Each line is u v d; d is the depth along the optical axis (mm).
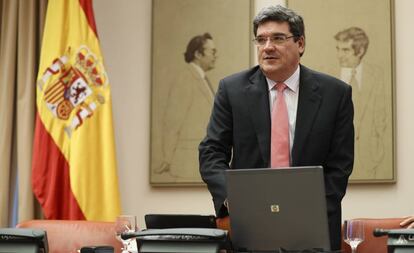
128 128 5625
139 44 5652
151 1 5648
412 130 5207
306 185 2672
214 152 3500
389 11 5262
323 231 2670
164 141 5531
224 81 3617
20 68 5434
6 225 5352
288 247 2729
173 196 5523
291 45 3389
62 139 5191
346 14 5312
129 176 5598
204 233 2574
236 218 2812
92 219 5102
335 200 3354
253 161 3459
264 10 3422
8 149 5391
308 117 3445
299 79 3502
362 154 5230
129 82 5645
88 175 5141
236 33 5465
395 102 5223
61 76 5219
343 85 3543
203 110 5484
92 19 5324
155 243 2627
